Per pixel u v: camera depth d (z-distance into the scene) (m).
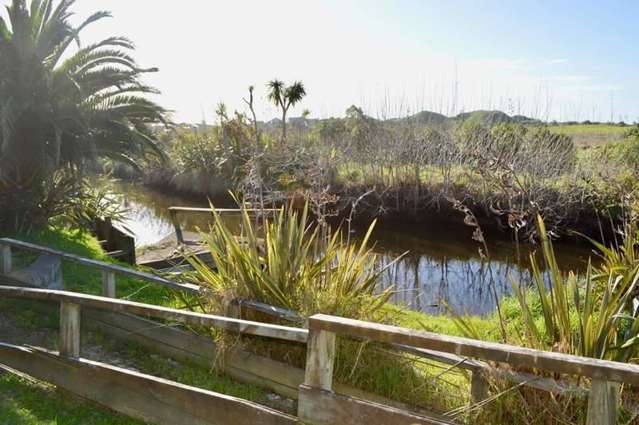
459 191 15.26
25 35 9.83
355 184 17.20
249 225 4.75
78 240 9.91
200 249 9.34
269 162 13.90
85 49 10.16
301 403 2.75
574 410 2.79
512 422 2.91
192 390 3.14
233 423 3.00
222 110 21.33
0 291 4.10
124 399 3.41
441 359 3.29
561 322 3.15
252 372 3.89
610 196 11.74
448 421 2.51
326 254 4.52
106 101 10.48
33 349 3.87
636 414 2.65
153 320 4.59
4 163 9.46
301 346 3.83
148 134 11.57
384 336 2.56
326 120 22.88
